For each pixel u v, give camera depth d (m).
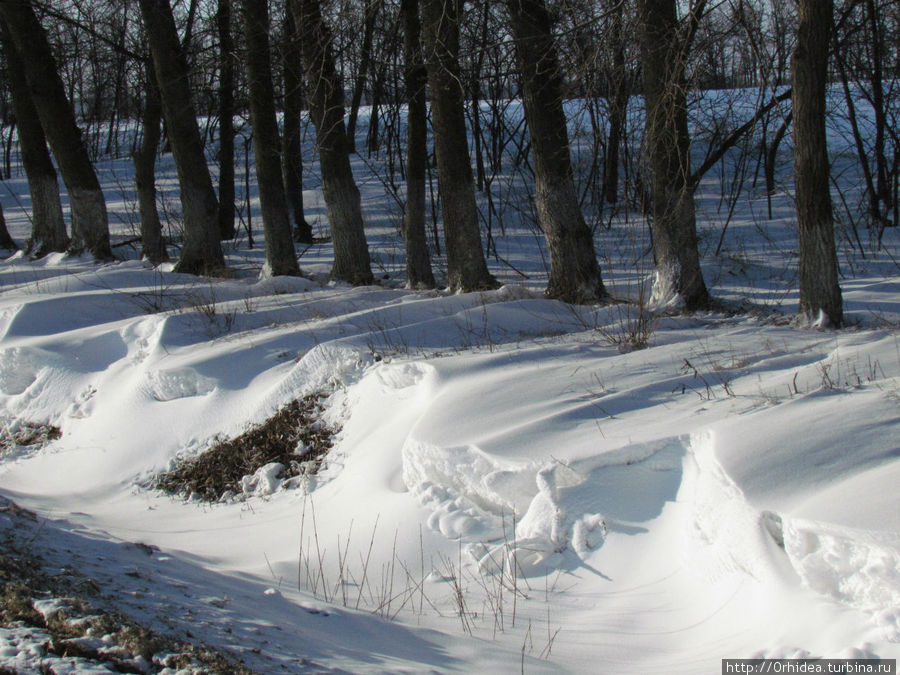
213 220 15.45
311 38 12.33
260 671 3.58
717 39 9.10
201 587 4.98
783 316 10.02
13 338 11.28
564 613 4.87
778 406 5.65
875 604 3.80
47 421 10.09
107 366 10.53
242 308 11.59
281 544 6.55
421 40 11.85
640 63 10.37
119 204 26.69
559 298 11.70
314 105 13.44
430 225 22.08
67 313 12.02
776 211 20.81
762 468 4.76
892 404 5.24
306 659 3.91
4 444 9.91
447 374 7.77
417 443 6.44
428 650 4.49
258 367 9.41
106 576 4.73
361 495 6.78
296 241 20.89
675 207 10.54
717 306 10.90
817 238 9.03
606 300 11.52
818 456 4.76
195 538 7.03
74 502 8.23
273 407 8.68
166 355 10.05
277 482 7.86
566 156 11.45
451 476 6.17
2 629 3.68
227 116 21.38
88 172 17.42
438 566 5.61
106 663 3.45
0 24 17.84
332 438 8.13
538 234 20.45
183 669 3.44
